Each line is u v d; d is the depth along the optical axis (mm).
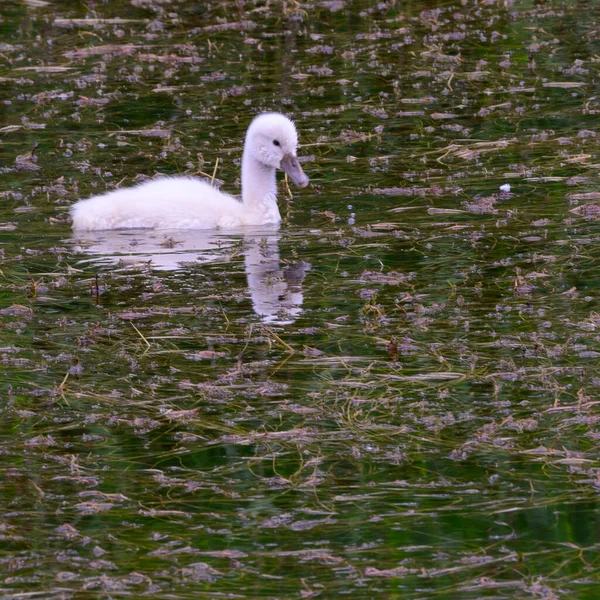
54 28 26875
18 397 10992
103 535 8883
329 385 11133
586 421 10398
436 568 8438
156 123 20312
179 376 11367
